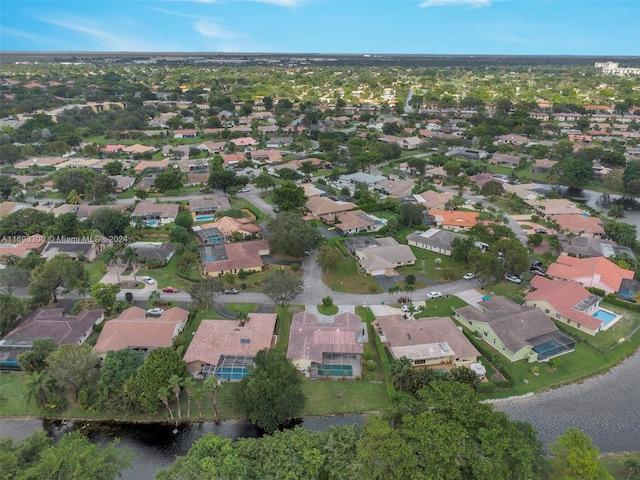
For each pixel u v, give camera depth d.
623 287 122.81
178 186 198.50
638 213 196.00
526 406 85.69
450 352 94.56
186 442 78.12
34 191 194.25
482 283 123.75
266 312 114.00
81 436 77.62
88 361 84.38
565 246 149.88
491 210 186.62
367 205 185.25
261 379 79.81
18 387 89.00
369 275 133.50
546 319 104.88
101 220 155.38
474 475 58.94
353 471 61.56
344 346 95.62
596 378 93.38
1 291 119.38
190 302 117.44
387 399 86.44
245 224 163.00
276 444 67.50
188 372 89.81
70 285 113.94
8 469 60.53
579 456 59.94
